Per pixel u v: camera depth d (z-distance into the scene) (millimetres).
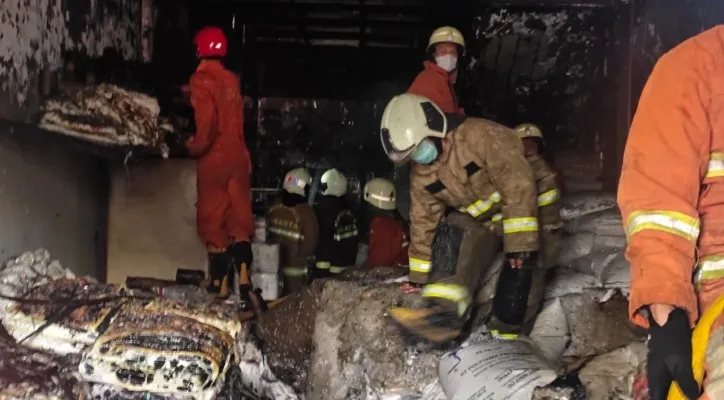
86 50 4246
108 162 4781
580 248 4504
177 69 6410
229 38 8000
